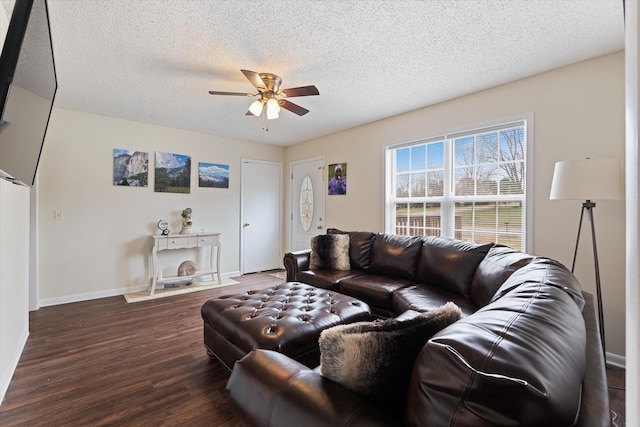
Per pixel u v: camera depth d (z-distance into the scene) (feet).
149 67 8.27
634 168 1.24
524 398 1.83
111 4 5.73
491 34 6.68
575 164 6.53
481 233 10.01
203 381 6.49
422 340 2.97
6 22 6.09
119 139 12.91
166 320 9.96
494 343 2.21
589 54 7.49
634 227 1.24
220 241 15.98
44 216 11.35
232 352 6.23
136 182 13.37
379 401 2.85
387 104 11.05
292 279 11.34
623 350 7.22
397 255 9.91
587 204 6.90
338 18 6.17
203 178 15.40
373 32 6.64
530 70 8.34
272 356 3.55
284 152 18.74
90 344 8.17
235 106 11.34
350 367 2.88
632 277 1.27
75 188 11.96
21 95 4.46
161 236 13.15
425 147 11.62
